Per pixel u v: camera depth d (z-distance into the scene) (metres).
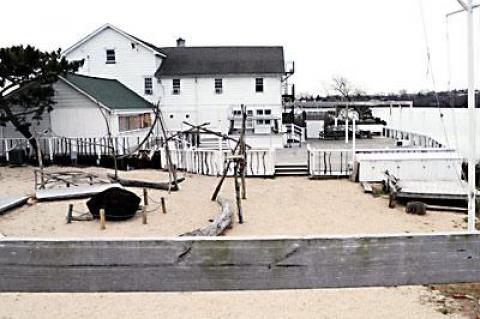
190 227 9.83
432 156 15.18
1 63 18.66
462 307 4.21
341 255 2.53
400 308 4.23
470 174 6.97
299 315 4.11
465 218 10.48
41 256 2.50
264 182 15.70
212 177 17.03
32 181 16.03
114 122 22.19
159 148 19.67
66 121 22.11
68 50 29.64
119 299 4.46
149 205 12.06
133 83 29.73
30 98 20.31
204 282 2.51
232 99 29.47
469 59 6.93
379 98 52.47
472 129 6.95
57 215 11.07
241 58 31.12
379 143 26.33
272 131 25.03
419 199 11.71
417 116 31.03
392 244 2.55
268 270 2.51
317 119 35.44
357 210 11.30
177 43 36.31
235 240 2.52
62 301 4.39
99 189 13.57
